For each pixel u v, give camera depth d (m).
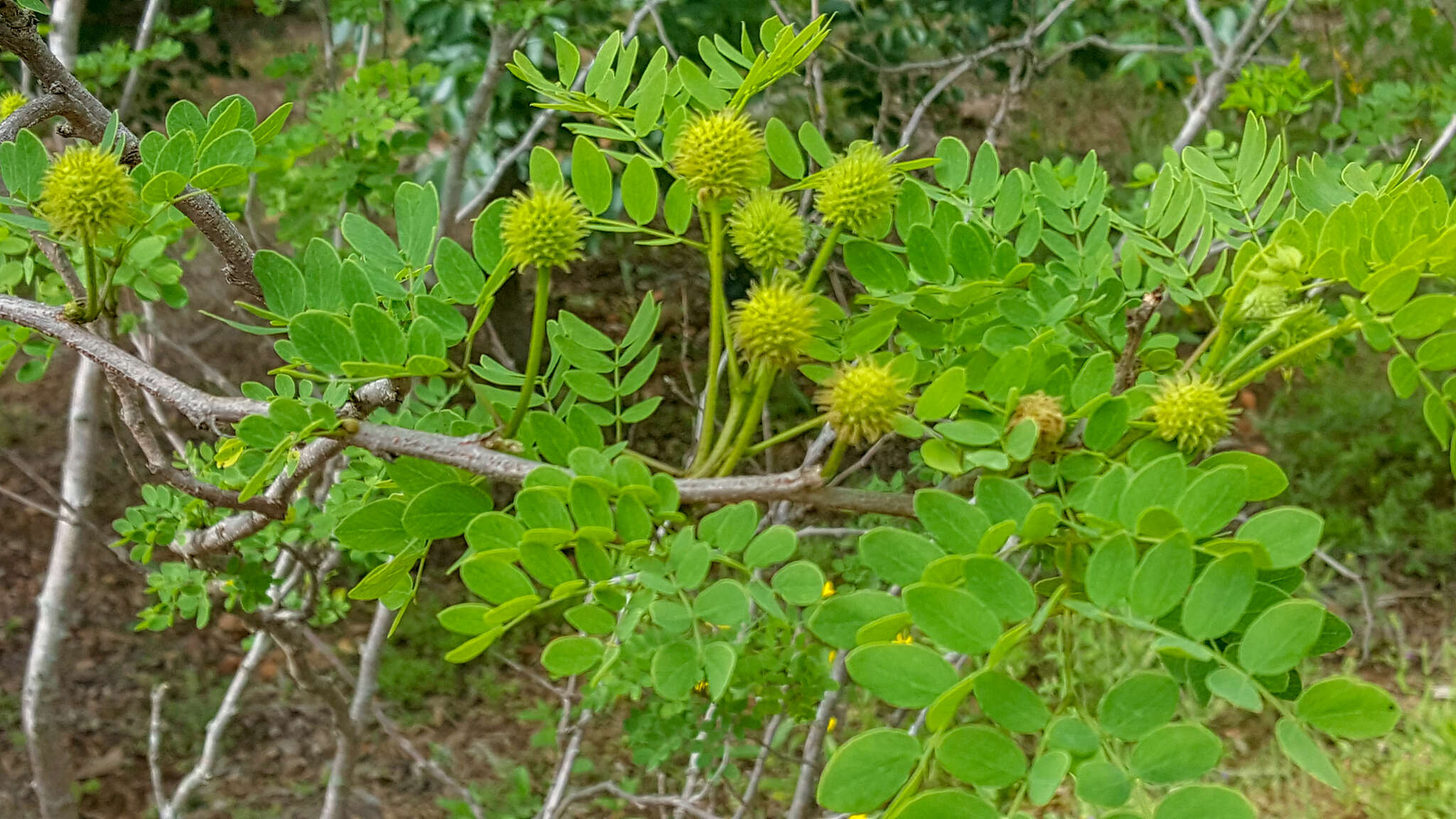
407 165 1.01
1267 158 0.30
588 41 0.84
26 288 0.50
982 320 0.27
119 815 0.88
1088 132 1.46
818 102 0.60
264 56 1.39
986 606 0.20
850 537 0.70
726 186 0.25
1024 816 0.18
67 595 0.66
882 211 0.26
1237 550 0.20
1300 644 0.19
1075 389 0.24
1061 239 0.30
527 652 1.05
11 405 1.21
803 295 0.24
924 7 1.03
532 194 0.24
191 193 0.27
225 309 1.18
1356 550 1.11
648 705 0.47
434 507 0.24
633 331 0.29
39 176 0.26
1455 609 1.04
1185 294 0.29
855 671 0.19
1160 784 0.18
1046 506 0.21
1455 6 0.93
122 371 0.26
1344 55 1.08
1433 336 0.23
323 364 0.23
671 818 0.65
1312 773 0.18
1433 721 0.87
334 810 0.62
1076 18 1.17
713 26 0.85
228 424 0.27
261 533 0.45
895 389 0.23
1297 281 0.23
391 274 0.26
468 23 0.91
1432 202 0.25
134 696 0.98
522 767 0.77
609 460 0.24
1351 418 1.22
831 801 0.19
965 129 1.13
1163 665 0.22
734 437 0.25
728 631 0.28
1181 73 1.18
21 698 0.95
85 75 0.67
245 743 0.95
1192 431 0.23
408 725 0.97
